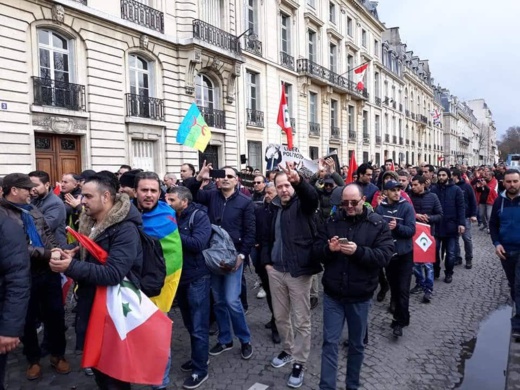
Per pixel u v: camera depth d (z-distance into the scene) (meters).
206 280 3.88
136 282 2.98
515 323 4.81
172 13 15.77
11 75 10.66
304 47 24.95
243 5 19.64
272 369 4.14
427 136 59.75
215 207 4.93
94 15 12.61
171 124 15.70
